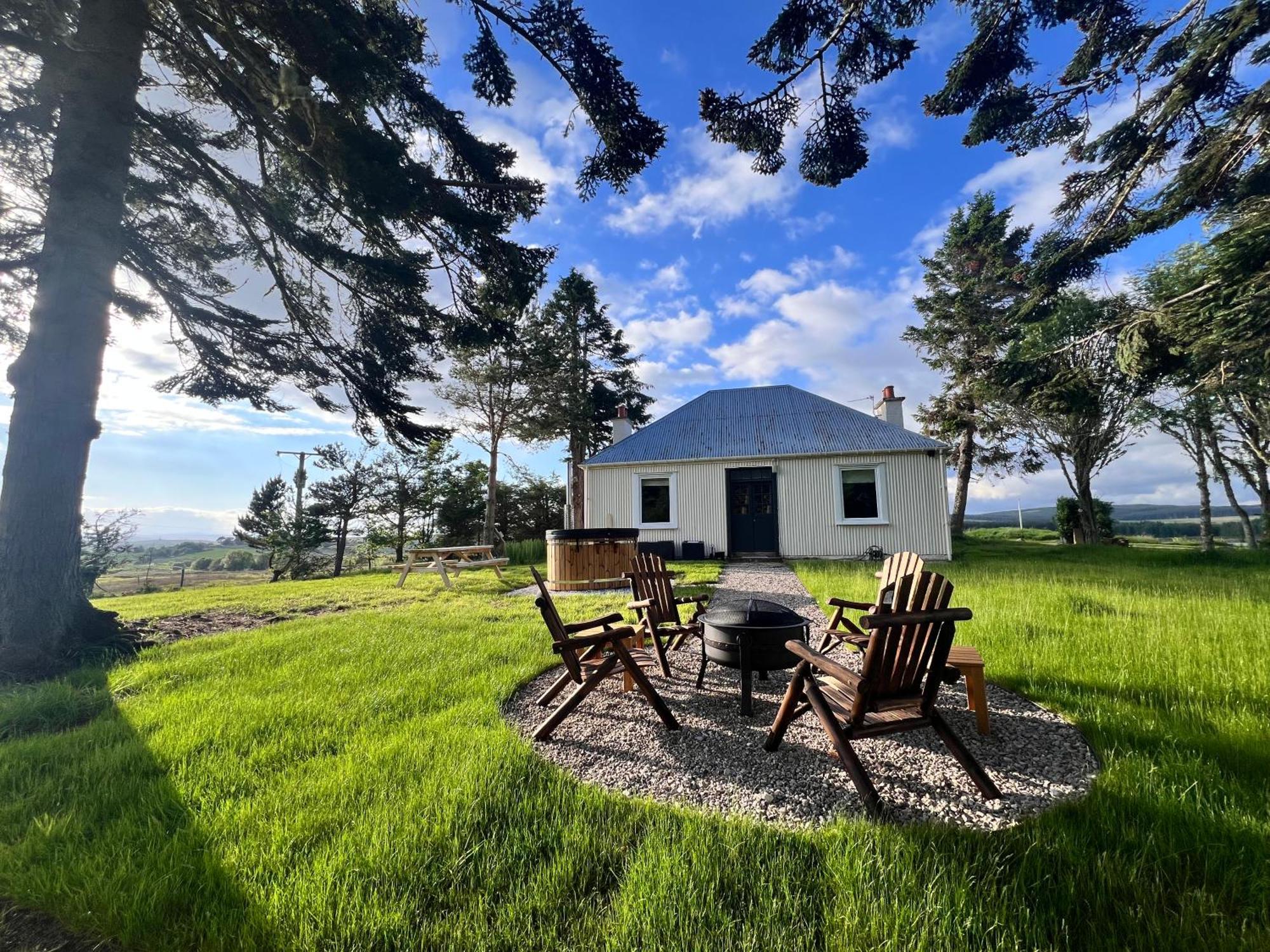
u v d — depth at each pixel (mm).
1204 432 15227
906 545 13539
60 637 5258
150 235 7891
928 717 2574
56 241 5465
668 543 14500
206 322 8109
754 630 3582
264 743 3068
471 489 25047
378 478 23172
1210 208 8430
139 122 6293
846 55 5012
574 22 5348
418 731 3174
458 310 8648
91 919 1714
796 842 2031
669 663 4871
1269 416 13578
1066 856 1878
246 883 1821
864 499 14023
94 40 5527
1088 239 9359
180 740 3072
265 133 6707
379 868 1880
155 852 2025
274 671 4457
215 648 5527
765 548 14414
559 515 26797
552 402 22281
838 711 2736
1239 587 7973
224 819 2227
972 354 21328
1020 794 2461
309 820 2205
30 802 2447
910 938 1525
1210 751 2670
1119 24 6129
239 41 5500
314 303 8719
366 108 6199
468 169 7527
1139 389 9758
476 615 7141
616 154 6000
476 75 6062
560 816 2254
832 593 7883
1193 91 7055
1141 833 2020
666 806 2340
